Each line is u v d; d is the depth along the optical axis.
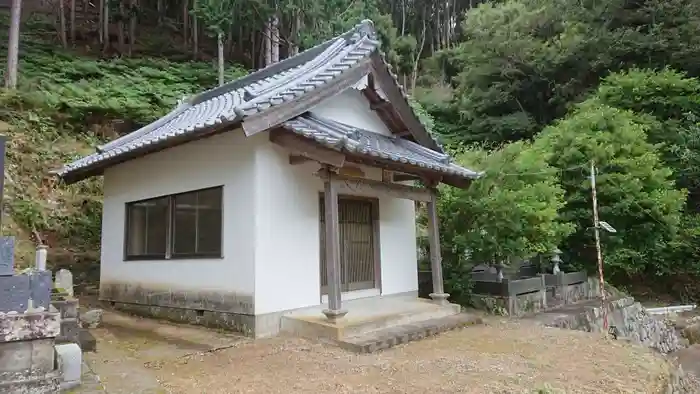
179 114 10.95
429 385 4.44
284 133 6.65
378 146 7.57
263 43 23.25
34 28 20.95
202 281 7.30
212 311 7.11
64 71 16.23
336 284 6.48
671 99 16.59
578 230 13.05
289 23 20.20
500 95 23.75
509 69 23.28
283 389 4.31
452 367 5.11
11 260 3.59
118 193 9.26
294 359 5.36
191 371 4.91
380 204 8.98
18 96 13.27
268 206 6.75
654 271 15.03
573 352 5.90
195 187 7.55
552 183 10.91
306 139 6.48
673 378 5.35
